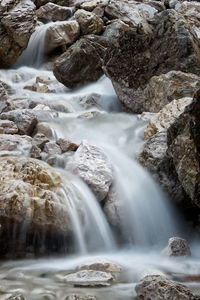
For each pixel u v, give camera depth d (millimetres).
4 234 4465
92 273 3789
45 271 4031
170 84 8602
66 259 4594
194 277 3816
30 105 9711
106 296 3303
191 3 18797
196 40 10039
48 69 15477
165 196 5633
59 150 6270
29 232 4543
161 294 3029
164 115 6918
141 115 8414
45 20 17781
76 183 5281
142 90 9812
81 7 17984
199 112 4477
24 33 14000
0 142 6164
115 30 16094
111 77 10312
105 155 5910
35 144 6336
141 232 5359
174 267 4172
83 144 5984
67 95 11250
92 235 5004
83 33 16219
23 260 4500
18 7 14258
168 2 20031
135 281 3693
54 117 8414
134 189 5641
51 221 4566
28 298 3266
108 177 5520
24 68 15258
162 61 9695
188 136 4863
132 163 6172
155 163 5762
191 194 4797
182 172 4879
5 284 3598
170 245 4613
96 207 5234
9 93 11406
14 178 4773
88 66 12195
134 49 9977
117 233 5324
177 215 5715
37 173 4926
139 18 17344
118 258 4664
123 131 7512
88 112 9305
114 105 10852
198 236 5484
